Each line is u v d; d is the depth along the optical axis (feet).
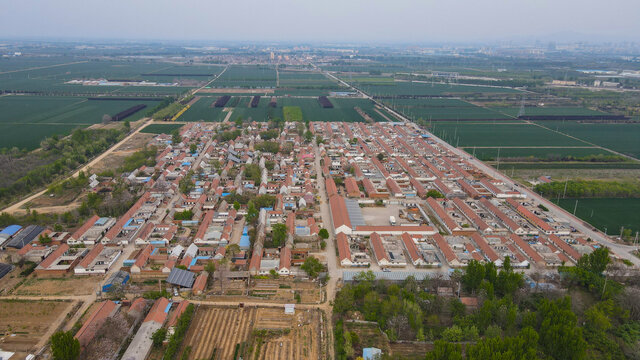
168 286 515.50
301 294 507.71
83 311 460.14
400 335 436.35
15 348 404.36
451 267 568.41
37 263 553.64
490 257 579.48
